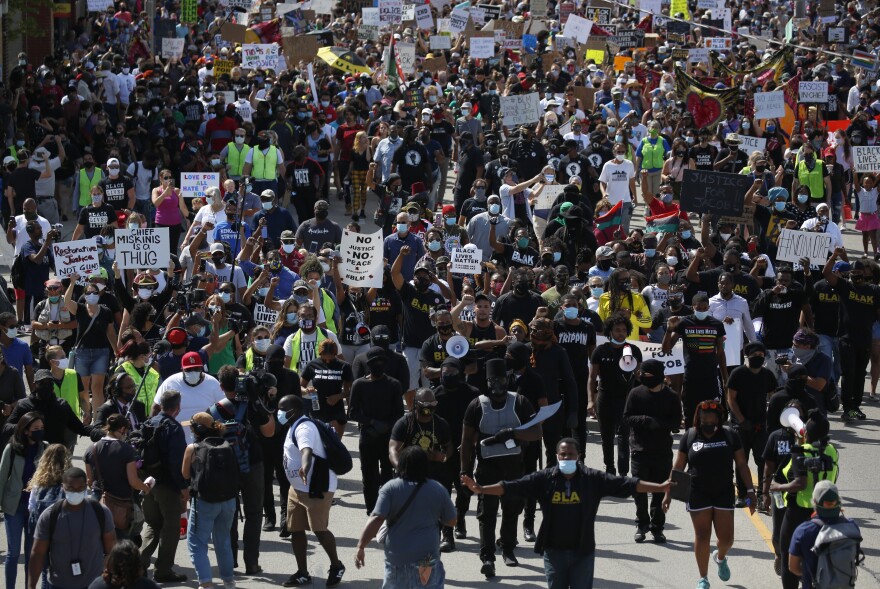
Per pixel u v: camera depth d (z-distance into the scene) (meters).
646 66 104.94
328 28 128.25
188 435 36.25
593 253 59.00
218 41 125.56
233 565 34.34
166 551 34.09
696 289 51.94
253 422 35.66
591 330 42.75
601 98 94.25
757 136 91.00
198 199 65.12
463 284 52.84
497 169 70.88
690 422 44.28
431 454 34.97
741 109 96.31
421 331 46.09
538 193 67.75
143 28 126.75
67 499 29.62
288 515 34.41
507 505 35.31
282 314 43.44
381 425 37.31
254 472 34.53
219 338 42.84
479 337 42.91
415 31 125.44
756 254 58.44
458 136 86.81
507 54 115.88
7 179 69.69
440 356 40.81
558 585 31.09
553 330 42.50
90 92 86.81
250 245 54.19
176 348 40.38
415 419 35.09
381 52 116.94
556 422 39.94
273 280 48.44
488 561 34.97
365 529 29.92
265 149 72.69
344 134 80.88
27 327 58.12
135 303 50.06
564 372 39.97
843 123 94.88
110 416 33.34
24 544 34.66
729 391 40.84
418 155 71.31
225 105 84.31
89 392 47.72
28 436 33.41
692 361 43.84
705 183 61.25
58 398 38.00
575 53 114.19
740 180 60.88
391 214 66.12
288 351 41.97
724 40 123.12
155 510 34.34
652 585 34.94
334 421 38.91
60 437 36.44
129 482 32.91
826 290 50.41
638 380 38.56
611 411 41.69
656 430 37.09
